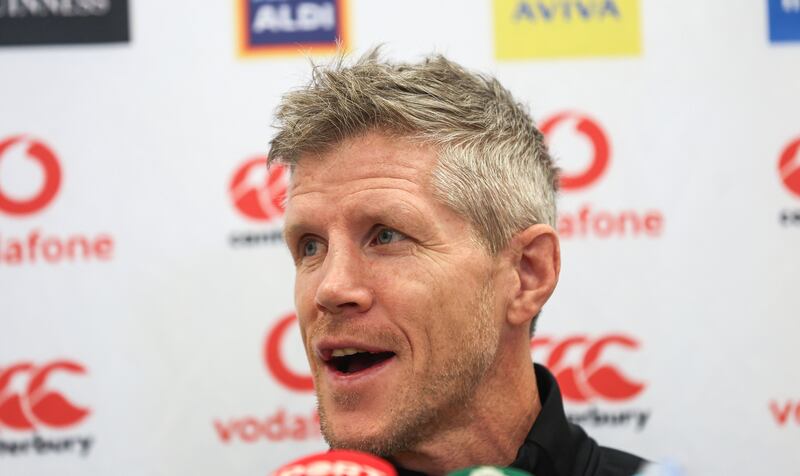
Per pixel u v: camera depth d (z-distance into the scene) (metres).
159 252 5.02
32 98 5.04
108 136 5.04
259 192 5.05
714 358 5.01
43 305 4.98
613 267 5.05
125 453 4.97
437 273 2.88
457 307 2.91
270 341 5.04
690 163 5.06
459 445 3.06
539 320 5.05
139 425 4.98
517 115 3.36
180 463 4.99
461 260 2.93
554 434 3.21
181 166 5.05
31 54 5.05
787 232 5.04
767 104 5.07
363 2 5.09
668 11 5.12
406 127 2.95
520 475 1.98
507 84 5.08
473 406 3.05
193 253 5.03
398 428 2.86
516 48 5.09
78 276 5.00
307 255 3.11
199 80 5.07
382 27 5.09
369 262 2.90
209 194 5.04
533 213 3.19
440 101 3.03
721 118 5.07
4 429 4.95
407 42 5.08
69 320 4.98
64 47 5.06
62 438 4.96
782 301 5.01
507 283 3.09
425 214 2.88
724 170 5.06
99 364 4.98
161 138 5.05
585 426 5.02
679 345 5.02
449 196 2.92
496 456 3.14
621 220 5.06
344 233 2.90
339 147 2.96
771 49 5.09
